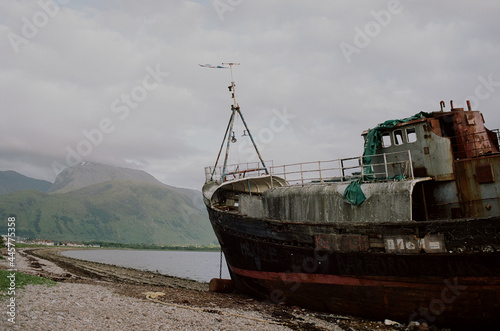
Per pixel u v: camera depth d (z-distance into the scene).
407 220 14.51
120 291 18.03
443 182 15.77
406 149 17.12
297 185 18.75
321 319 15.72
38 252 81.19
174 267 64.31
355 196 15.98
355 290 15.68
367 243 15.12
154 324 11.94
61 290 15.48
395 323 14.84
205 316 13.86
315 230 16.61
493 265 12.81
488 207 14.47
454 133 17.27
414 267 14.16
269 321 14.25
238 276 21.20
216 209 21.92
